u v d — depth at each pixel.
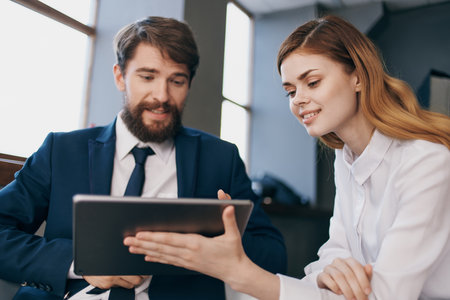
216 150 1.51
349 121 1.17
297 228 4.36
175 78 1.35
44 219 1.36
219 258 0.84
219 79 4.16
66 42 3.43
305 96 1.10
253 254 1.33
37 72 3.16
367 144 1.20
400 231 0.93
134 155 1.38
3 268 1.13
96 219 0.77
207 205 0.79
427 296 1.06
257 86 5.74
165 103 1.34
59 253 1.14
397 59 5.42
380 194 1.16
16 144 2.99
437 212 0.95
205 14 3.93
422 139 1.05
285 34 5.61
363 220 1.21
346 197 1.35
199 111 3.82
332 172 5.31
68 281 1.16
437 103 5.08
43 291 1.16
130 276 1.08
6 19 2.94
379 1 5.23
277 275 0.90
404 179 1.00
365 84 1.11
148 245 0.82
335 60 1.08
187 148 1.46
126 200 0.74
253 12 5.78
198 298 1.19
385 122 1.10
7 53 2.94
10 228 1.22
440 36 5.24
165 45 1.30
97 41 3.67
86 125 3.53
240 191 1.49
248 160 5.64
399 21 5.50
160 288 1.17
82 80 3.56
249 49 5.80
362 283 0.89
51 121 3.27
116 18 3.66
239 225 0.88
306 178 5.25
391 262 0.90
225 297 1.24
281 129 5.51
